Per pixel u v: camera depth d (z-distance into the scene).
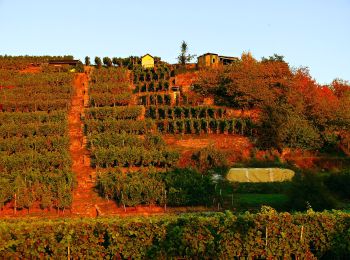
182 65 80.81
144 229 23.38
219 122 53.91
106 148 47.06
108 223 23.50
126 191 37.28
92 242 23.27
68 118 56.50
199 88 63.75
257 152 50.91
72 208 37.66
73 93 64.56
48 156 43.31
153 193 37.31
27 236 23.03
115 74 70.69
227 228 23.42
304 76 64.44
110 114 55.56
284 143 52.41
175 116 56.75
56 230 23.20
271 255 23.39
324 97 60.72
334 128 56.25
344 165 49.59
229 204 38.25
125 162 45.12
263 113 55.28
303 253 23.70
